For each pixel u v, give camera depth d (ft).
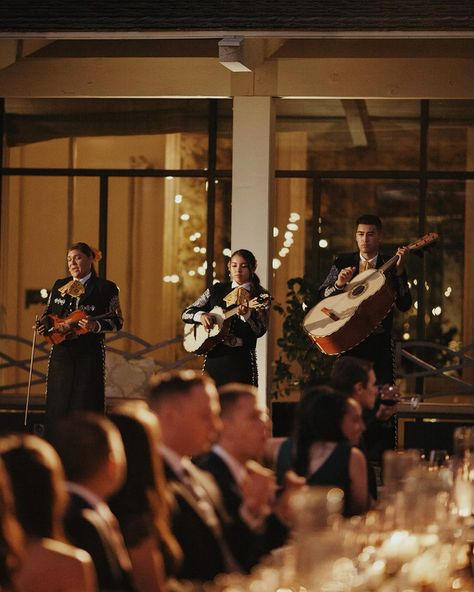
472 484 18.53
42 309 48.60
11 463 11.63
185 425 15.24
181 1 41.06
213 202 48.37
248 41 40.68
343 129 48.06
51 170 48.44
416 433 43.39
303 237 48.32
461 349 44.01
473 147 47.47
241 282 36.17
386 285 34.53
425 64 44.57
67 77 46.06
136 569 13.51
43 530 11.60
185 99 48.21
